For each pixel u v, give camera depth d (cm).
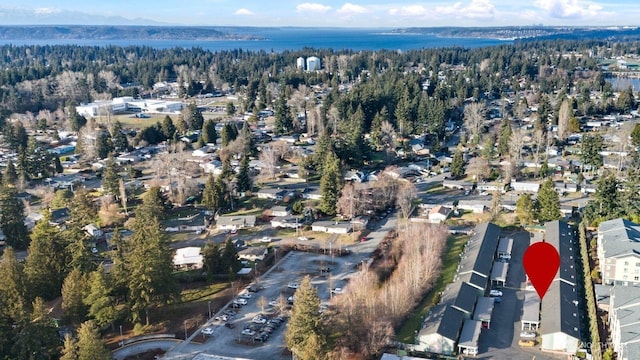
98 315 8481
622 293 8444
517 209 13138
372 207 14238
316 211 14100
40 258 9500
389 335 8194
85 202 13112
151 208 13325
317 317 7675
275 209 14262
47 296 9481
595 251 11194
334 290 10075
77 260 9556
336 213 13988
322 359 7219
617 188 13250
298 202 14125
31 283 9138
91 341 7056
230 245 10888
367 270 10281
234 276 10706
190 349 8438
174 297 9181
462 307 8888
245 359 8050
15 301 8575
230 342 8606
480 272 10100
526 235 12456
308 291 7719
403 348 8219
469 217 13612
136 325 8806
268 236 12950
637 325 7594
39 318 7500
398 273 10281
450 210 13838
